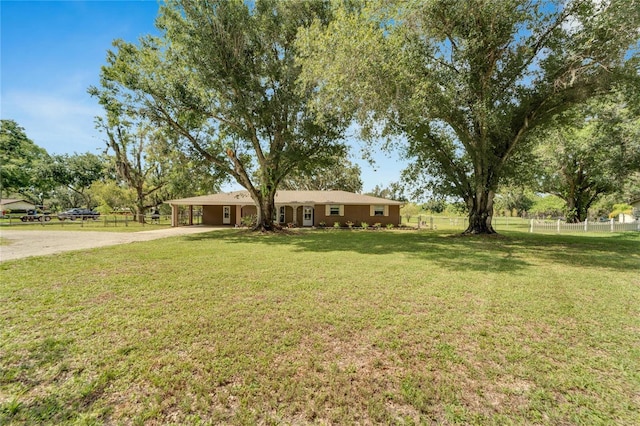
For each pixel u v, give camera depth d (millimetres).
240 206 23828
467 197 17266
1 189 34094
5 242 12156
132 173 28312
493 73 12305
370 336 3438
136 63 14047
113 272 6668
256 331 3545
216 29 13250
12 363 2795
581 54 9727
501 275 6559
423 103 10391
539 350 3137
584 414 2160
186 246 11258
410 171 18219
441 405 2264
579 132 22641
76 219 31641
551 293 5203
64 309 4242
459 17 10023
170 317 3969
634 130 15578
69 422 2047
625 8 8039
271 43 15141
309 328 3643
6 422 2025
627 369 2777
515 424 2062
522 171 15398
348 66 9227
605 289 5473
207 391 2408
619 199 26703
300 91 12523
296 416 2141
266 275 6449
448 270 7066
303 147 16141
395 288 5465
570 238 14859
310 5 14664
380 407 2234
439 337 3432
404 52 9773
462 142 14602
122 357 2916
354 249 10695
